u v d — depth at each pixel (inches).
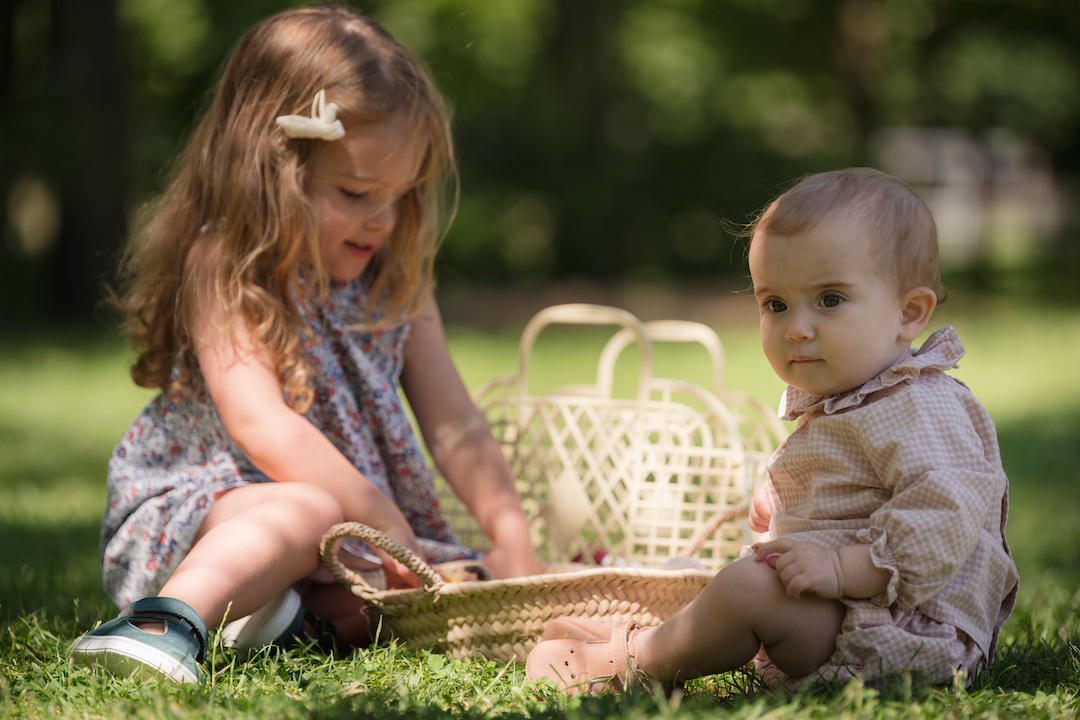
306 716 65.3
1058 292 614.2
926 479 71.1
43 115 445.1
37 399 283.4
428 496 105.7
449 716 66.0
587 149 676.7
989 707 68.5
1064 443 222.7
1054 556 134.3
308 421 97.2
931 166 1221.7
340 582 86.4
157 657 74.0
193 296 95.2
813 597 71.9
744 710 65.8
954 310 520.7
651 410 121.0
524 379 123.6
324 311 101.5
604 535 115.7
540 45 730.2
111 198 461.1
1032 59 818.2
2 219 538.0
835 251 75.2
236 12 591.5
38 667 76.5
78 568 120.7
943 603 73.7
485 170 704.4
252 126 97.0
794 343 76.9
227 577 80.2
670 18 775.1
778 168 694.5
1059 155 880.3
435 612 84.6
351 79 95.8
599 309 120.2
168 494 90.9
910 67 812.6
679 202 682.8
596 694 74.9
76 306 471.2
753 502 85.3
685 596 85.7
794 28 771.4
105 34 451.8
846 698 68.3
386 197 98.6
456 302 576.7
